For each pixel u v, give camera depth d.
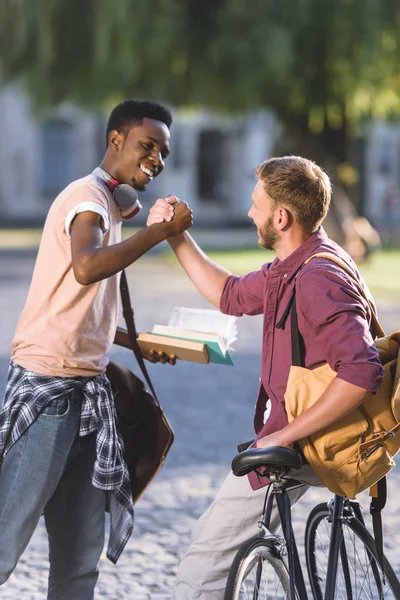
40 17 50.47
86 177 8.11
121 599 10.38
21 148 101.31
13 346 8.17
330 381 7.48
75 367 8.01
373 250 54.03
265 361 7.93
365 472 7.57
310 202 7.71
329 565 7.85
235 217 103.94
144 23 47.91
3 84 54.38
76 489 8.27
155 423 8.72
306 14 47.03
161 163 8.31
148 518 13.15
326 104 49.97
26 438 7.91
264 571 7.77
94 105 53.16
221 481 14.91
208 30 48.22
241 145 103.62
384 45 49.03
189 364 25.59
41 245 8.01
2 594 10.52
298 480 7.92
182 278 48.19
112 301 8.25
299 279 7.51
